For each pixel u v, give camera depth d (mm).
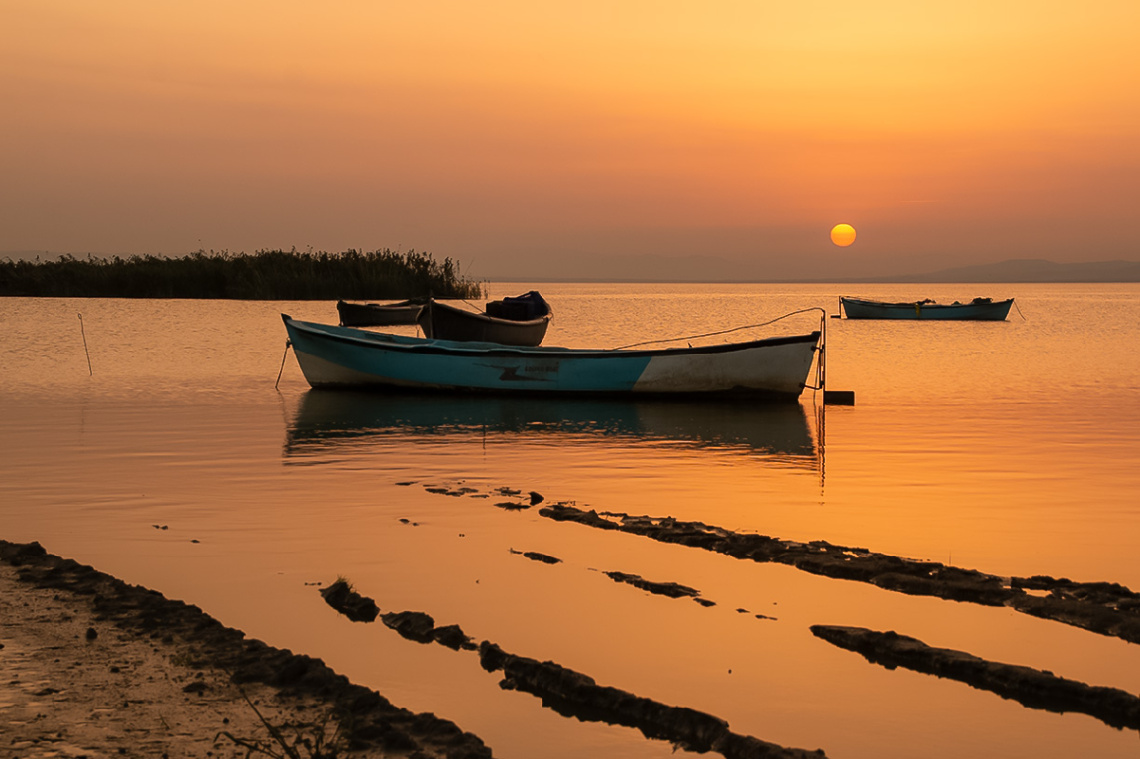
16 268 71625
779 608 7914
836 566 8750
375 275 68688
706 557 9273
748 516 11133
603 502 11828
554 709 6164
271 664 6484
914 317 63469
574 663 6914
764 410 20797
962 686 6535
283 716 5770
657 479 13328
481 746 5430
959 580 8438
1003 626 7504
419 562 9156
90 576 8305
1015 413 20172
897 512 11344
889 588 8328
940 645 7137
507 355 22734
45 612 7445
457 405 21641
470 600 8141
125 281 70250
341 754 5289
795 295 142250
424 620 7480
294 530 10320
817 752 5488
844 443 16500
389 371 23438
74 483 12812
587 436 17250
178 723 5664
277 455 15102
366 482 12984
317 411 20438
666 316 66000
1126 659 6906
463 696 6340
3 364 29578
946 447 16047
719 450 15812
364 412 20391
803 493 12398
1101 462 14617
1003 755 5699
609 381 22250
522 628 7535
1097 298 128750
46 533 10203
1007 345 41156
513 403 21984
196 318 50656
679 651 7098
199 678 6281
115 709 5840
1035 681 6379
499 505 11500
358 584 8555
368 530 10320
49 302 64562
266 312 55594
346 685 6168
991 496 12234
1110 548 9781
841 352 37531
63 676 6285
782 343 21562
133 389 23938
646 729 5918
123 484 12758
